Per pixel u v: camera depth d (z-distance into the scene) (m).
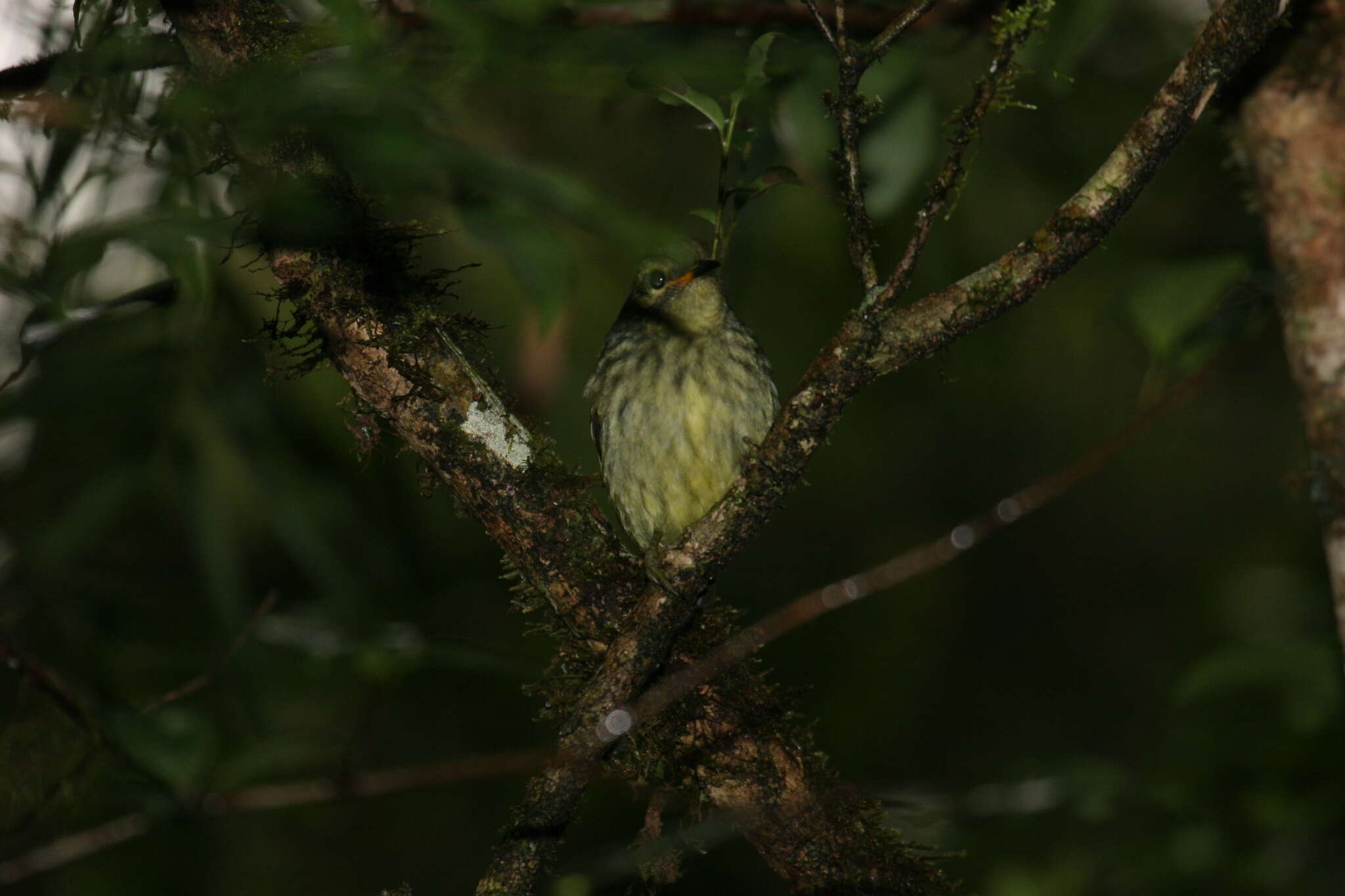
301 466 9.14
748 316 10.75
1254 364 12.72
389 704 11.45
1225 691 9.32
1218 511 14.06
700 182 10.09
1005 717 13.66
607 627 5.73
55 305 5.08
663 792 5.93
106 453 8.80
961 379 12.40
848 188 5.11
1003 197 9.98
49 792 6.98
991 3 7.86
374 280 5.64
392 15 6.33
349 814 11.14
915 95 7.46
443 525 10.20
